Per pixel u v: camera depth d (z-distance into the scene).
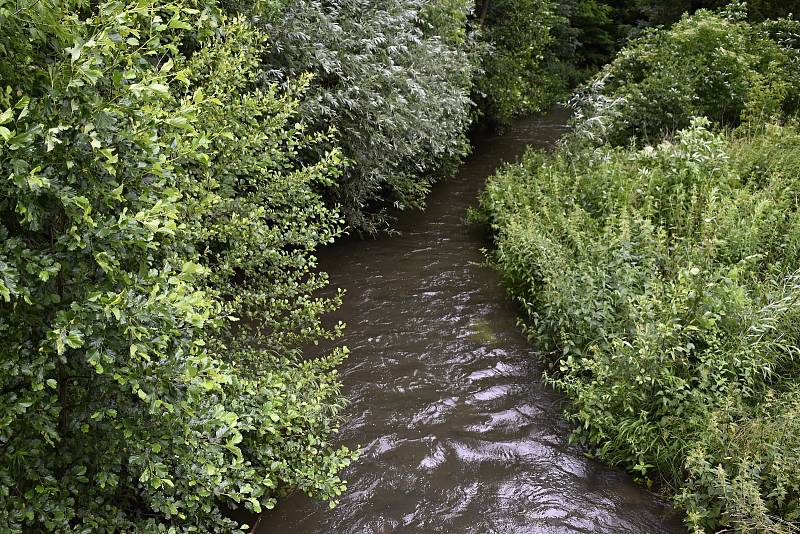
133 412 2.14
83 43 1.68
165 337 1.91
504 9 15.87
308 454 2.89
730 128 8.98
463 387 4.28
